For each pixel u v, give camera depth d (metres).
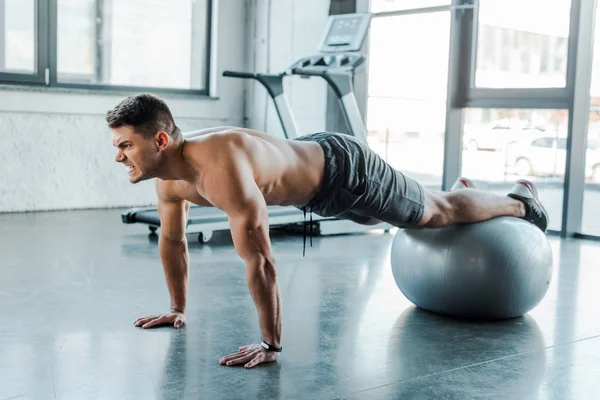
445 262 3.02
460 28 6.03
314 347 2.66
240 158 2.28
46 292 3.37
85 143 6.33
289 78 7.03
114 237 4.89
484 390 2.24
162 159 2.29
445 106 6.19
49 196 6.18
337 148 2.61
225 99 7.29
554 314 3.21
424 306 3.20
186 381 2.26
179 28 6.99
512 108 5.75
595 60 5.34
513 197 3.27
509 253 2.96
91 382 2.24
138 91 6.72
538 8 5.50
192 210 5.22
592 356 2.62
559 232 5.51
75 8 6.29
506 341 2.79
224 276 3.83
